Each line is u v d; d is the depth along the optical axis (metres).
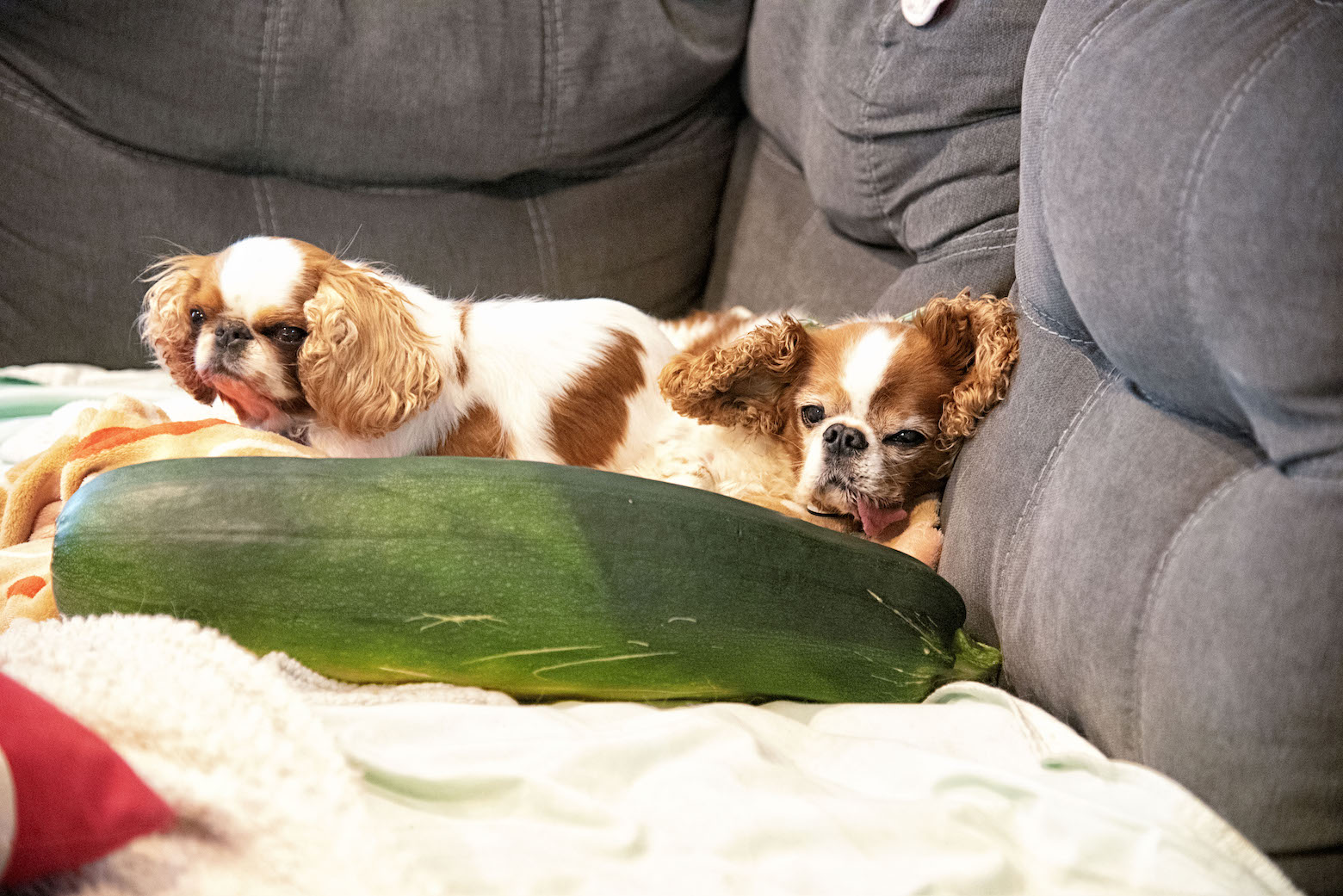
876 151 2.46
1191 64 1.31
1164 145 1.30
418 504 1.50
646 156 3.12
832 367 2.16
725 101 3.22
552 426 2.13
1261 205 1.18
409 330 2.05
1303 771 1.20
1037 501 1.68
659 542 1.53
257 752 1.24
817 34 2.64
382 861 1.13
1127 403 1.55
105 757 1.14
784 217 3.07
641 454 2.27
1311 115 1.17
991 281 2.24
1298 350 1.16
